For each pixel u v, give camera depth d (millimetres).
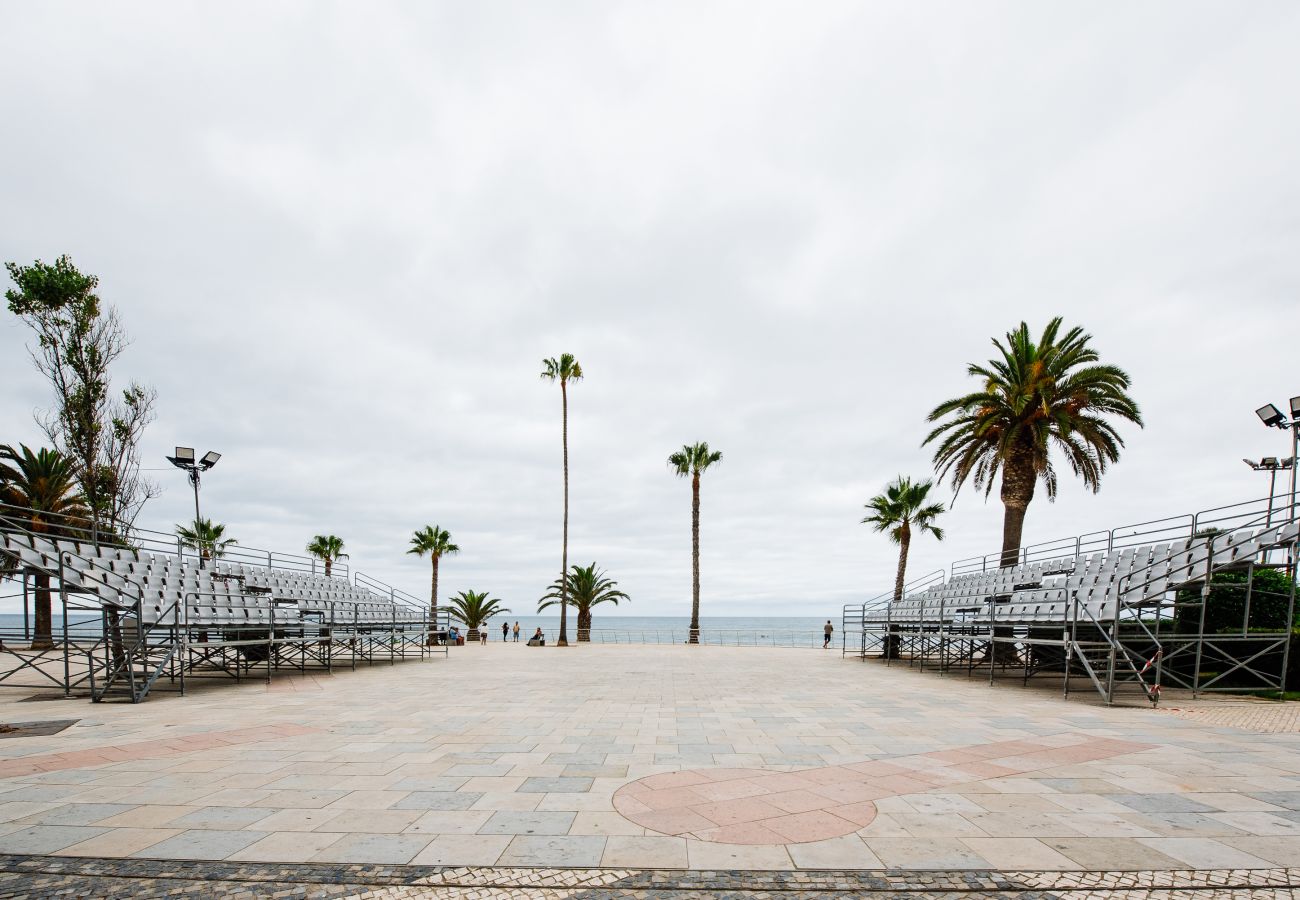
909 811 5680
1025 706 12234
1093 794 6195
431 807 5766
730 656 27359
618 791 6297
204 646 17500
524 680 16844
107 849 4750
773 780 6719
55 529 27266
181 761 7484
